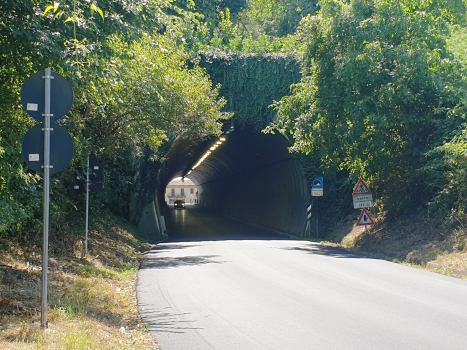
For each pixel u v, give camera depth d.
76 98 11.48
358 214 26.03
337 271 12.43
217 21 42.50
